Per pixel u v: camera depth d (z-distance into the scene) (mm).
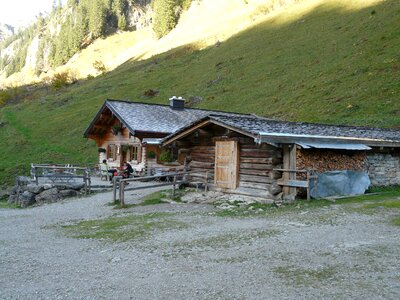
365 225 11023
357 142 16500
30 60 193500
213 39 83812
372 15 56719
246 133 15047
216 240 10164
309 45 57812
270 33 70875
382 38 47531
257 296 6574
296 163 15227
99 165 32906
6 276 8094
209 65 67438
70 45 151750
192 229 11641
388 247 8922
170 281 7395
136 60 103125
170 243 10109
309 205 14188
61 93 82875
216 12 115625
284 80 49625
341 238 9789
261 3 99875
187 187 19938
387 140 17609
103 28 157375
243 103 47688
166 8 127625
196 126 18031
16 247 10688
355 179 16547
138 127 28453
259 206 14773
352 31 55156
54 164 37281
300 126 17625
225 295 6660
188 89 60000
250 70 58000
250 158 16828
